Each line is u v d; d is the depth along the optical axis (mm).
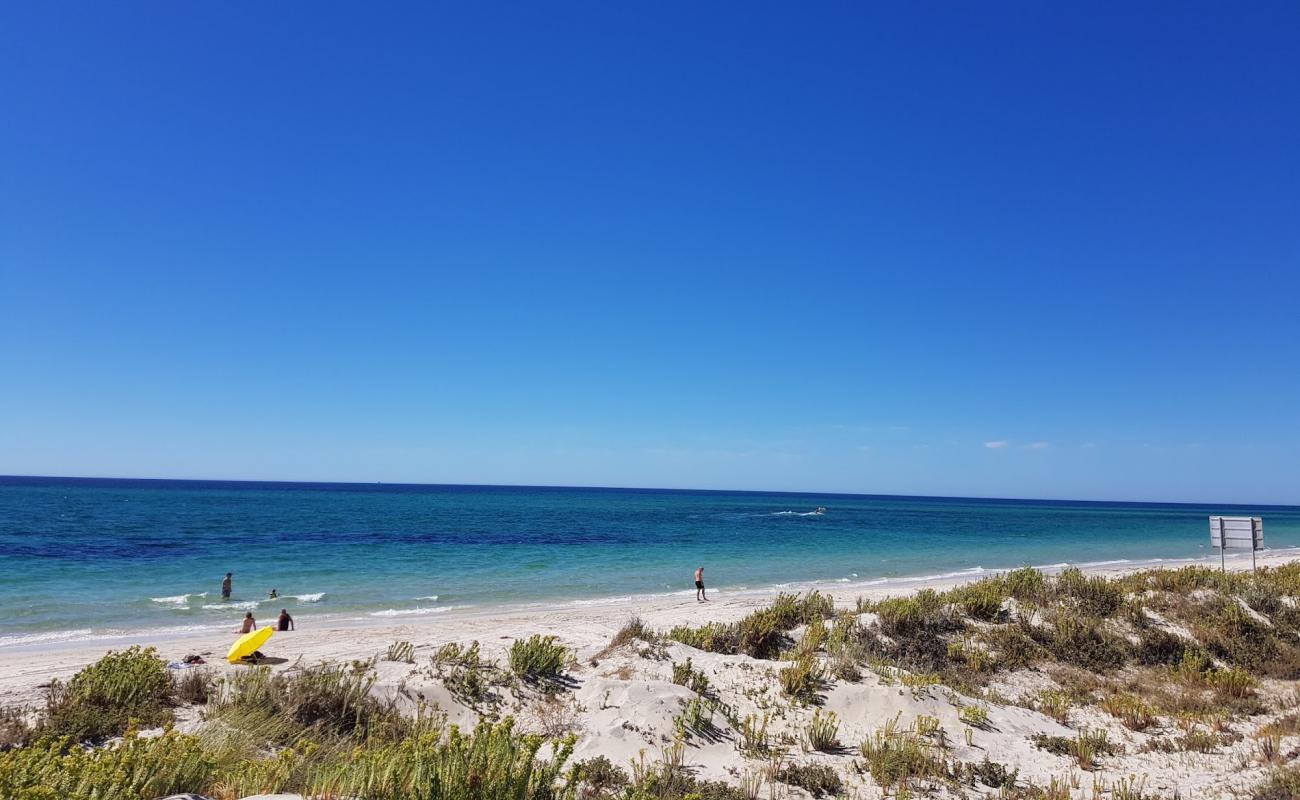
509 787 5699
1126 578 22312
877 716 11359
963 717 11383
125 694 9719
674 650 13906
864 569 40188
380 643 17391
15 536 47812
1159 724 11945
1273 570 25203
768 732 10648
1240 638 16125
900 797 8516
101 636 19969
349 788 5664
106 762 5586
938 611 17031
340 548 45688
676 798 7871
